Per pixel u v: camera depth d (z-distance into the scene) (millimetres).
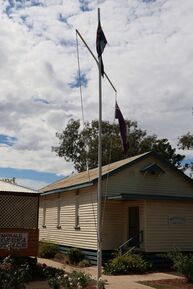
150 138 47688
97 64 13914
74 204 23016
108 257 19703
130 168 21438
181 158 47688
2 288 10992
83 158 45562
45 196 27547
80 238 21828
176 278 16062
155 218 19812
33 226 17156
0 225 16844
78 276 11711
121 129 14852
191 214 20891
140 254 19141
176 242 20047
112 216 20719
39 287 13242
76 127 47406
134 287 13828
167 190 22219
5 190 16922
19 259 15828
